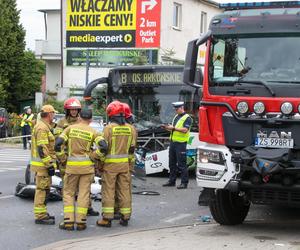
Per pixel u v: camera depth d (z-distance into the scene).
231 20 8.06
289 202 7.61
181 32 37.53
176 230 8.32
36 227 8.60
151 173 14.66
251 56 7.91
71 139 8.41
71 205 8.48
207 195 8.70
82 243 7.37
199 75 8.51
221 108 7.91
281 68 7.74
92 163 8.50
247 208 9.04
